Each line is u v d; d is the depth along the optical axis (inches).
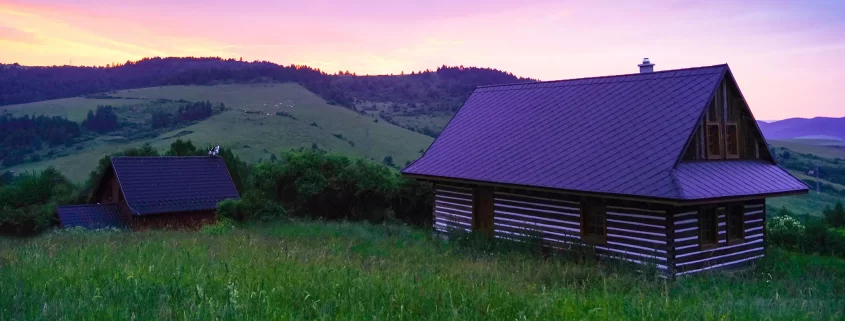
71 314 286.0
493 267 567.8
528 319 321.1
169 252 533.3
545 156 778.8
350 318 304.3
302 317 301.7
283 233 962.1
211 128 4488.2
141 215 1290.6
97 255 507.8
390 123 5447.8
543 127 854.5
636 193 619.2
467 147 917.8
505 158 826.8
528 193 782.5
